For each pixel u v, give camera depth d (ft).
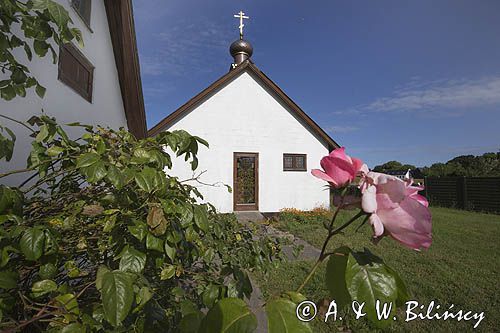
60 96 11.27
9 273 2.85
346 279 1.73
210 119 35.27
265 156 36.68
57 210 4.58
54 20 3.83
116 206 4.12
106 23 17.16
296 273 14.60
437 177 48.06
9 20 4.01
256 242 7.34
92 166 3.28
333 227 2.04
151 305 3.74
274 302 1.80
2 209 3.16
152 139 4.67
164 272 4.09
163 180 3.81
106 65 17.40
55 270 3.30
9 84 4.54
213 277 5.21
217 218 6.93
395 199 1.68
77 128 12.91
